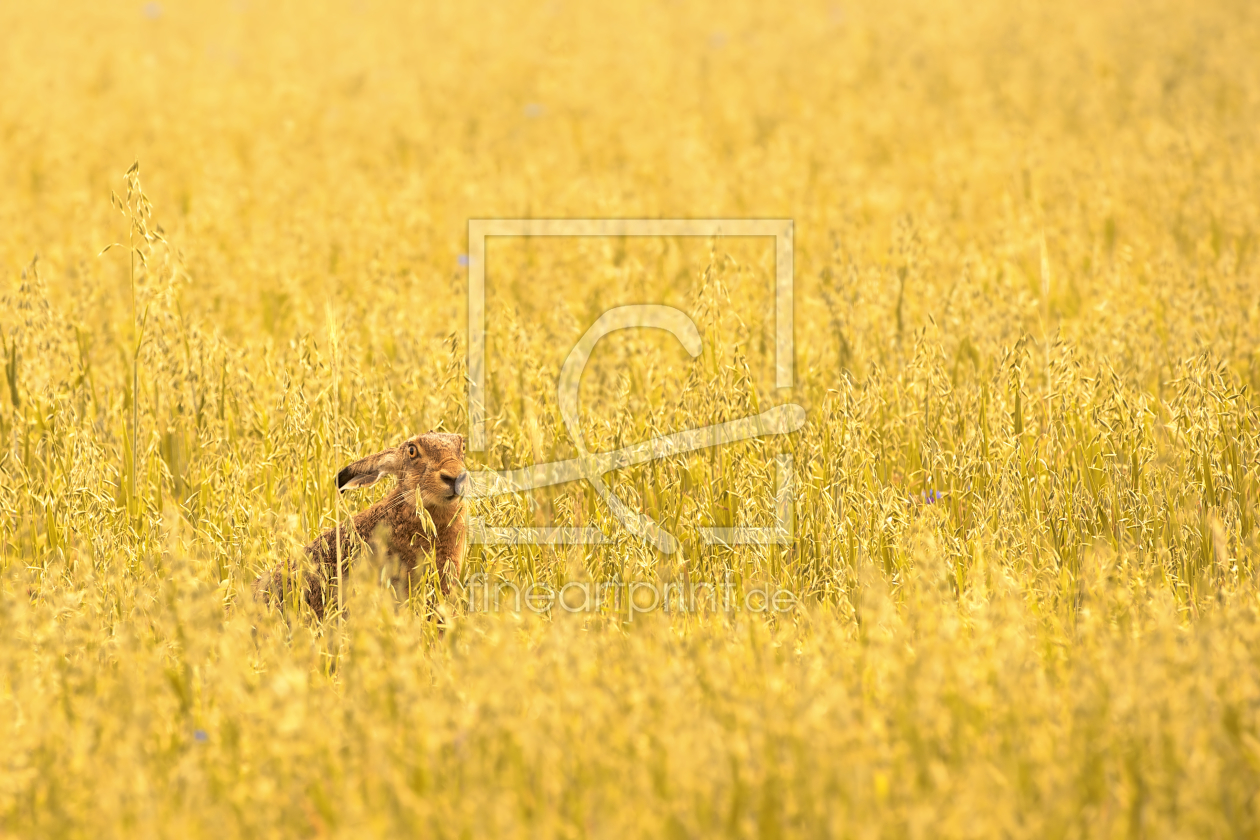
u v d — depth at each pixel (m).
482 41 58.53
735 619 14.94
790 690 12.66
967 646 13.39
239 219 33.66
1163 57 49.50
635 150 40.47
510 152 42.28
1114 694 11.79
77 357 22.11
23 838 10.52
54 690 12.73
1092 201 32.31
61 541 17.39
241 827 10.66
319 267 29.39
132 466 18.75
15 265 30.27
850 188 35.28
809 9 62.59
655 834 10.11
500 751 11.24
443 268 31.03
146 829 10.13
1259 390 22.11
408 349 22.78
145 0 69.06
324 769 11.26
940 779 10.38
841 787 10.41
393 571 15.91
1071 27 55.62
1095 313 24.94
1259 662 12.62
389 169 38.88
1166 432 18.67
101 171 39.78
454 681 12.93
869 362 21.92
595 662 13.21
